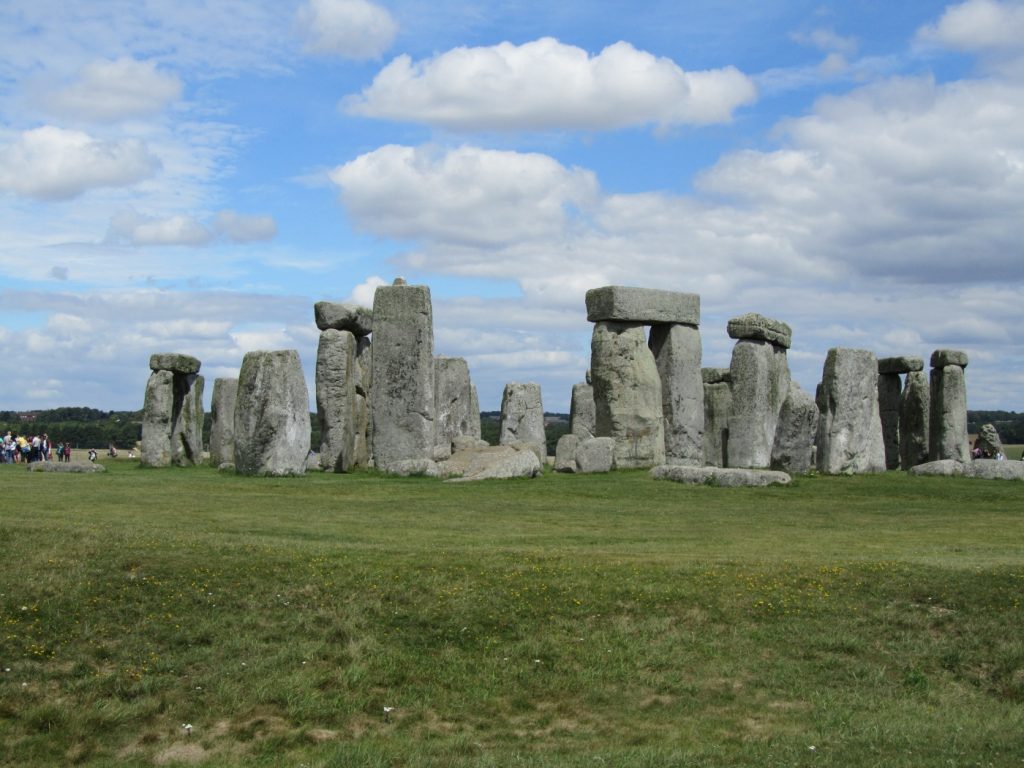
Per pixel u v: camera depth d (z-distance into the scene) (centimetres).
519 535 2295
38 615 1548
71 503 2573
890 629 1630
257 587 1681
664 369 4188
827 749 1287
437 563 1839
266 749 1300
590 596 1702
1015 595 1709
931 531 2489
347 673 1458
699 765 1242
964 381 4706
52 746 1282
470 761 1249
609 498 2981
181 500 2719
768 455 4384
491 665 1507
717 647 1571
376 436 3772
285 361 3484
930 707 1429
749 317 4394
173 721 1348
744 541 2280
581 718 1399
